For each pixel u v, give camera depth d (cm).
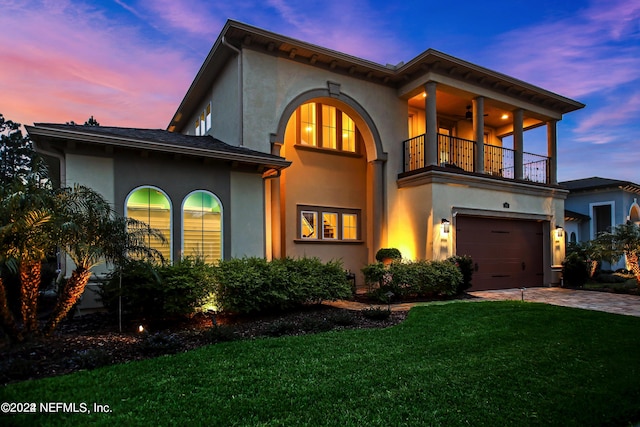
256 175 926
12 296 674
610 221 2102
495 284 1244
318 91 1098
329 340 526
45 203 473
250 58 999
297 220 1160
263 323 659
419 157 1244
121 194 770
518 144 1338
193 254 833
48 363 421
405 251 1186
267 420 292
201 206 853
